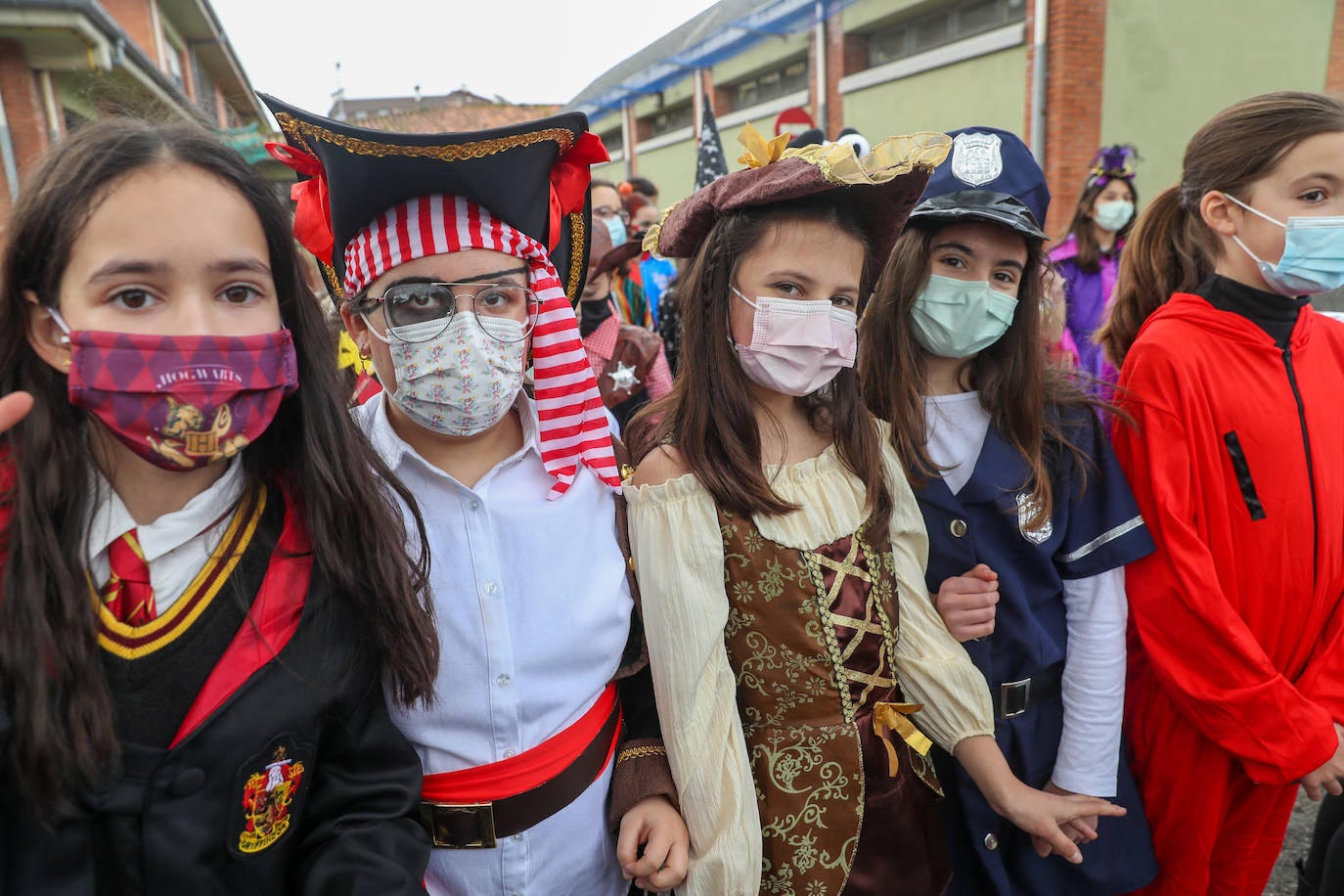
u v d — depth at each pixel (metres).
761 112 13.07
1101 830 1.73
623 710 1.50
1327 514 1.74
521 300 1.30
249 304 1.05
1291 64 8.44
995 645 1.67
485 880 1.27
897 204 1.48
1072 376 1.83
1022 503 1.66
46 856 0.98
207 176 1.00
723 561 1.41
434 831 1.27
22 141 6.71
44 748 0.95
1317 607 1.75
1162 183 8.47
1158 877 1.82
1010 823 1.70
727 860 1.26
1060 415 1.73
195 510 1.06
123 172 0.95
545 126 1.24
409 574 1.23
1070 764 1.67
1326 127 1.63
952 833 1.70
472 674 1.26
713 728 1.33
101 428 1.05
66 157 0.97
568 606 1.31
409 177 1.19
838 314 1.45
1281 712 1.58
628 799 1.34
